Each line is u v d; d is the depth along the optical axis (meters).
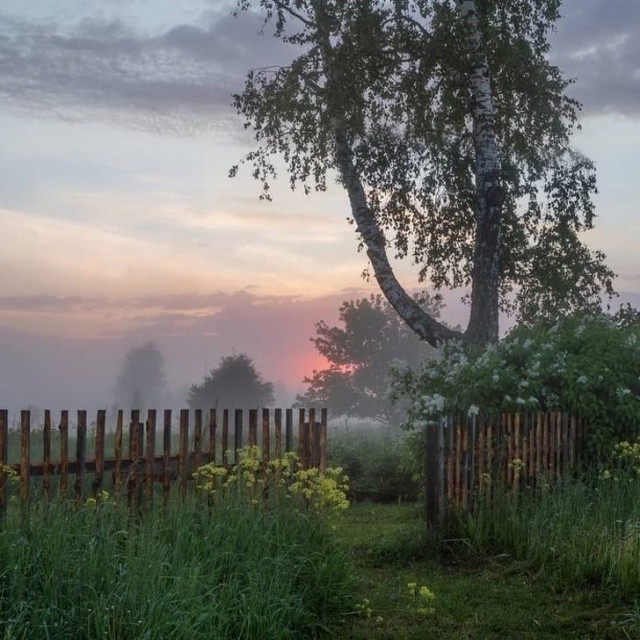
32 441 15.62
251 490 7.20
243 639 5.63
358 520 12.29
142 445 7.42
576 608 6.87
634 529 7.61
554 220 19.06
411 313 17.17
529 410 10.80
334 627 6.30
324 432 8.80
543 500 8.84
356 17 17.31
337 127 17.78
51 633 4.99
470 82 17.28
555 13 18.27
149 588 5.39
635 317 14.21
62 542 5.64
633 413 11.02
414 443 13.64
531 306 19.19
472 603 7.15
